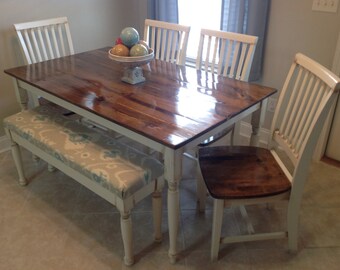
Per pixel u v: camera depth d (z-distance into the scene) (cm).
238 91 181
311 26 227
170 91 180
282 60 249
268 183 159
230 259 177
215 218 161
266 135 278
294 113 169
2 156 266
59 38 281
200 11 296
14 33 259
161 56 251
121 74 204
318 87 154
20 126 200
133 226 200
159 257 179
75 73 205
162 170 165
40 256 181
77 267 175
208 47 223
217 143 238
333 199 218
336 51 220
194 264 175
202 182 198
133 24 339
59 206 216
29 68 214
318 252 181
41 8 268
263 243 186
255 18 237
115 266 175
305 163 151
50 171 247
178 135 139
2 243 189
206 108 162
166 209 213
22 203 219
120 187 150
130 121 150
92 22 305
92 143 182
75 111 178
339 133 248
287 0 230
